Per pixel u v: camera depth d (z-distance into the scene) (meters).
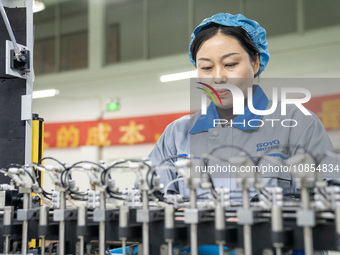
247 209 1.06
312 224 0.98
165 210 1.15
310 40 5.15
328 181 1.47
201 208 1.17
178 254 1.23
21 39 1.83
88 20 6.91
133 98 6.44
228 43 1.71
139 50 6.49
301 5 5.24
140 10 6.53
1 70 1.79
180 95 6.09
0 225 1.44
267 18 5.45
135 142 6.35
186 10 6.15
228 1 5.73
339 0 5.05
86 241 1.38
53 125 6.99
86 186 3.39
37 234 1.37
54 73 7.12
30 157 1.78
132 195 1.32
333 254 2.23
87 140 6.68
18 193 1.54
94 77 6.78
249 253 1.05
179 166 1.14
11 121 1.80
